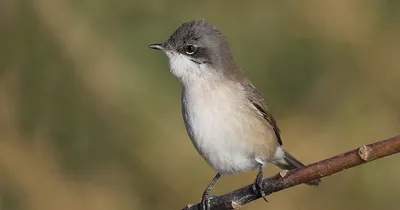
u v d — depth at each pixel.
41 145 13.97
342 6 14.95
